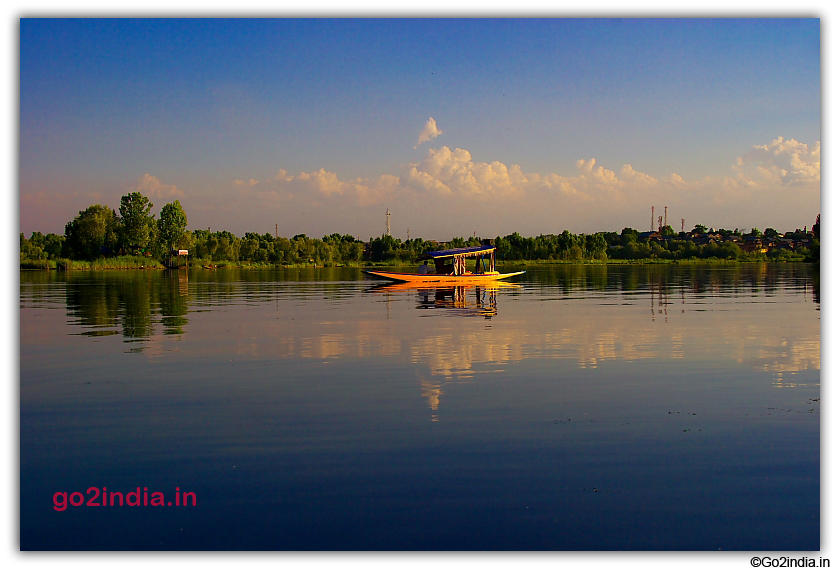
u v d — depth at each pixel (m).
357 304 35.06
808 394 12.84
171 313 29.69
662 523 7.35
